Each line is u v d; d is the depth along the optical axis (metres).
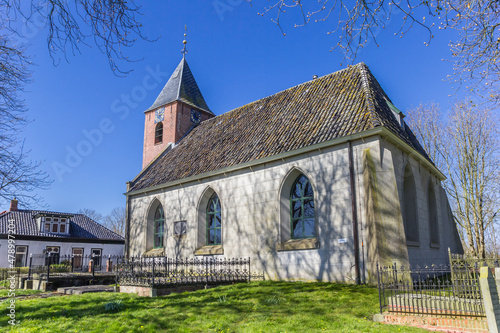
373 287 13.79
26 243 37.28
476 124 31.09
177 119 30.69
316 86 22.69
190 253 22.03
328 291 13.38
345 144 16.69
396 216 15.00
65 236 40.31
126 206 27.22
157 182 25.19
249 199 19.70
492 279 7.57
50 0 7.33
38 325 10.17
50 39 7.77
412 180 18.33
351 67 22.11
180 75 33.12
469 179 30.98
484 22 8.84
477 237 30.25
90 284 20.50
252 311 10.98
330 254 16.23
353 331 8.52
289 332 8.73
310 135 18.27
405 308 9.27
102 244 42.53
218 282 16.56
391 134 16.16
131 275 16.39
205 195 22.38
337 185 16.56
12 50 13.42
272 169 19.02
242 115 25.95
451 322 8.38
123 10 7.55
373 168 15.67
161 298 13.52
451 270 9.47
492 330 7.17
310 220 17.73
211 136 26.25
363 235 15.43
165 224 24.20
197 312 11.05
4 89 14.55
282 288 14.49
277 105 23.70
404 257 14.57
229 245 20.11
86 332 9.40
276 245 18.05
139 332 9.30
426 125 35.50
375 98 18.45
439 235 21.30
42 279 19.58
